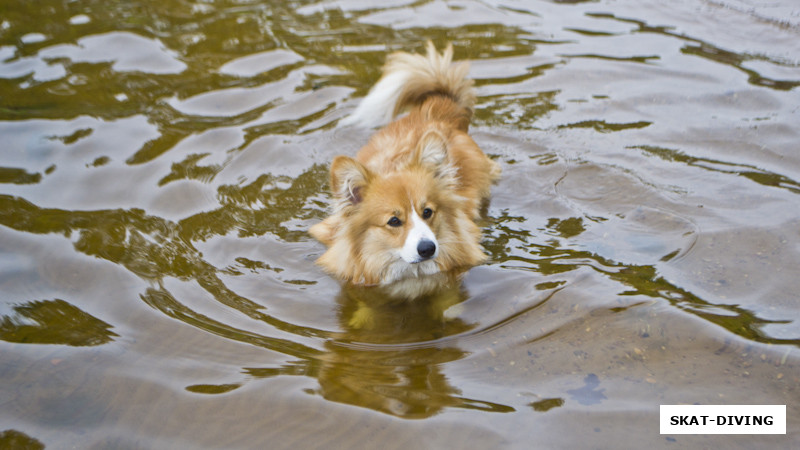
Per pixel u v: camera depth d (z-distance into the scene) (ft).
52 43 16.21
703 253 13.62
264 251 13.92
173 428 12.71
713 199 14.06
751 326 13.10
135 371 13.01
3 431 12.70
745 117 14.88
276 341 13.24
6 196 14.26
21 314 13.34
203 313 13.41
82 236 13.93
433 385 12.91
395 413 12.75
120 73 15.74
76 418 12.77
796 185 14.11
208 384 12.94
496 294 13.53
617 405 12.74
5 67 15.80
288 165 14.67
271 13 16.84
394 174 13.88
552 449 12.54
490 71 15.70
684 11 16.55
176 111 15.25
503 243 13.93
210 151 14.78
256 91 15.52
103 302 13.44
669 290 13.38
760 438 12.54
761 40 15.92
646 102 15.16
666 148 14.60
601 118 15.02
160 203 14.26
